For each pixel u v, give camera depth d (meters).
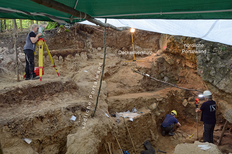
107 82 7.40
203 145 3.14
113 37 9.09
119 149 4.98
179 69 8.52
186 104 7.77
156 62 8.56
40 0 2.02
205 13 2.57
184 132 7.24
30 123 3.28
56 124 3.57
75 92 5.02
